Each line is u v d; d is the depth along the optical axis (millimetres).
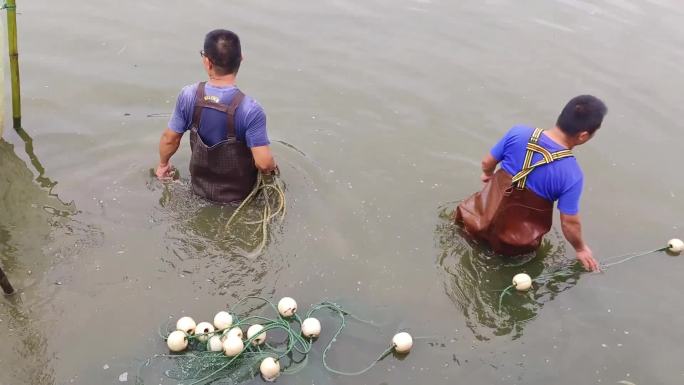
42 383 3484
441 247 4812
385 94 6781
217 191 4871
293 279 4375
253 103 4488
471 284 4516
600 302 4469
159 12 7852
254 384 3600
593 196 5559
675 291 4621
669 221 5324
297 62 7168
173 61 6883
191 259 4418
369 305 4246
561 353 4039
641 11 9453
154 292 4137
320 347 3891
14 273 4113
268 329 3885
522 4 9289
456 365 3885
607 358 4031
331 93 6688
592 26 8805
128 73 6590
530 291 4504
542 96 7016
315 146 5816
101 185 5020
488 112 6660
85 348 3709
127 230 4602
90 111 5953
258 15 8070
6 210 4652
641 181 5805
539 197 4371
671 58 8109
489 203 4629
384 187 5398
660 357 4070
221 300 4141
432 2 9023
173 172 5219
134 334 3834
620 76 7566
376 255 4668
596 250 4941
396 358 3885
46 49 6789
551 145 4250
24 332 3742
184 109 4574
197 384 3559
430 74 7242
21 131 5574
